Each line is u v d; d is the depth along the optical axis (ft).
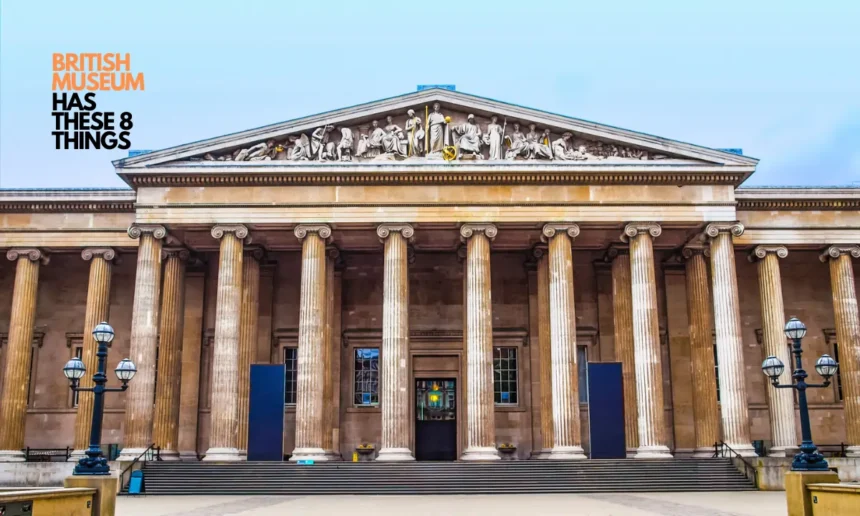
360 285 203.72
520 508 110.11
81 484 87.56
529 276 201.36
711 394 178.29
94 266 188.24
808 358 202.49
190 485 145.07
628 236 171.73
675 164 171.12
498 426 196.85
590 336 200.75
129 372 104.27
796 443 179.42
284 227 172.35
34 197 187.73
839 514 79.36
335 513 103.50
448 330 201.05
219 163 170.81
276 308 201.67
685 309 200.34
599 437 158.20
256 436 157.58
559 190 172.45
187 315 195.11
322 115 174.70
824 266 207.31
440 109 176.24
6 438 179.93
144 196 171.94
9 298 203.31
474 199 171.73
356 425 197.16
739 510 106.11
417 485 143.64
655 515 99.19
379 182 172.14
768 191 186.80
